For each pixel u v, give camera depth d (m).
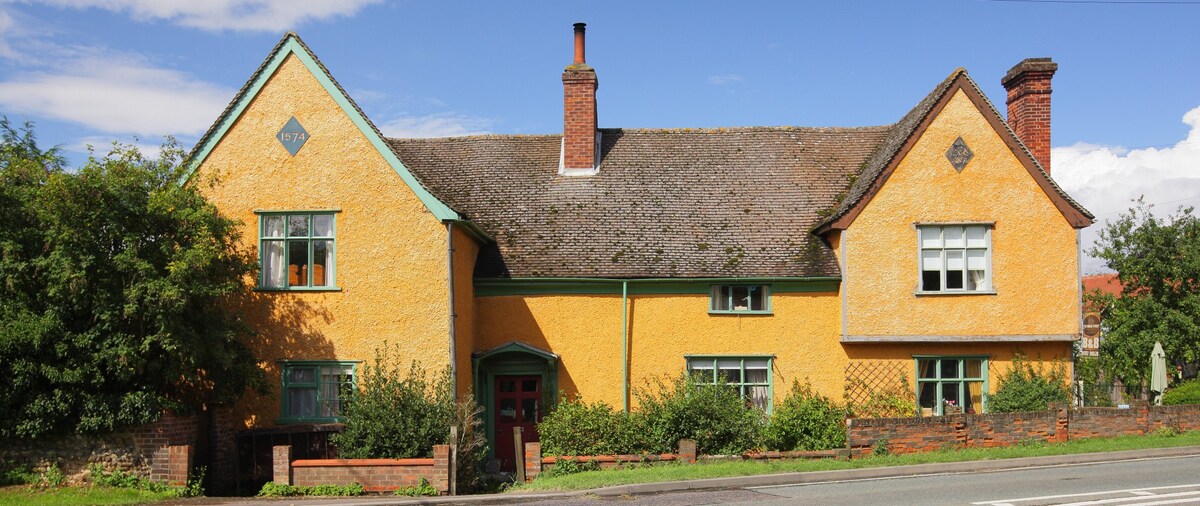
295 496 15.38
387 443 16.52
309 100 19.23
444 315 18.77
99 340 15.41
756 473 15.74
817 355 21.38
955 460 16.72
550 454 17.95
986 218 21.14
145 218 16.05
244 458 17.91
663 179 24.08
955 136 21.31
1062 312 21.08
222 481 17.48
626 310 21.50
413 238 18.94
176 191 16.56
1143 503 12.08
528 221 22.73
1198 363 28.84
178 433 16.27
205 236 16.06
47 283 15.31
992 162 21.28
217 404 17.41
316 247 19.19
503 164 24.83
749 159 24.78
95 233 15.65
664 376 21.42
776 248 21.97
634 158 24.83
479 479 17.72
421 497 15.12
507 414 21.47
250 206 19.05
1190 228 29.25
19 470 15.59
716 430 17.98
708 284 21.58
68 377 14.95
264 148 19.19
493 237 22.05
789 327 21.47
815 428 19.27
